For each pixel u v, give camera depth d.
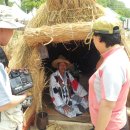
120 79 2.22
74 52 5.30
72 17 4.07
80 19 4.05
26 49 4.16
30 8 18.06
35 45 3.98
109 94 2.19
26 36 3.79
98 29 2.29
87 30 3.58
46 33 3.69
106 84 2.21
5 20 2.26
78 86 4.73
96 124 2.30
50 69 4.90
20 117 2.54
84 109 4.59
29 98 4.02
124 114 2.53
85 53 5.30
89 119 4.37
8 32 2.32
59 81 4.62
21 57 4.14
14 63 4.05
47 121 4.21
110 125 2.44
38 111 4.31
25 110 3.97
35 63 4.09
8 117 2.41
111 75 2.20
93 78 2.39
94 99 2.45
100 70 2.30
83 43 4.70
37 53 4.10
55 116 4.46
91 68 5.36
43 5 4.48
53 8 4.19
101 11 4.20
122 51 2.36
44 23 4.14
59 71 4.71
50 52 4.90
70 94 4.67
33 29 3.79
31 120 4.18
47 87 4.83
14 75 2.48
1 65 2.14
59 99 4.56
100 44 2.35
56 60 4.75
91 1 4.17
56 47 4.96
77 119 4.39
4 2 18.08
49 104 4.77
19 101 2.33
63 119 4.39
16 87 2.44
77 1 4.11
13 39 4.30
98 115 2.27
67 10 4.12
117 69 2.22
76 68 5.29
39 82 4.17
